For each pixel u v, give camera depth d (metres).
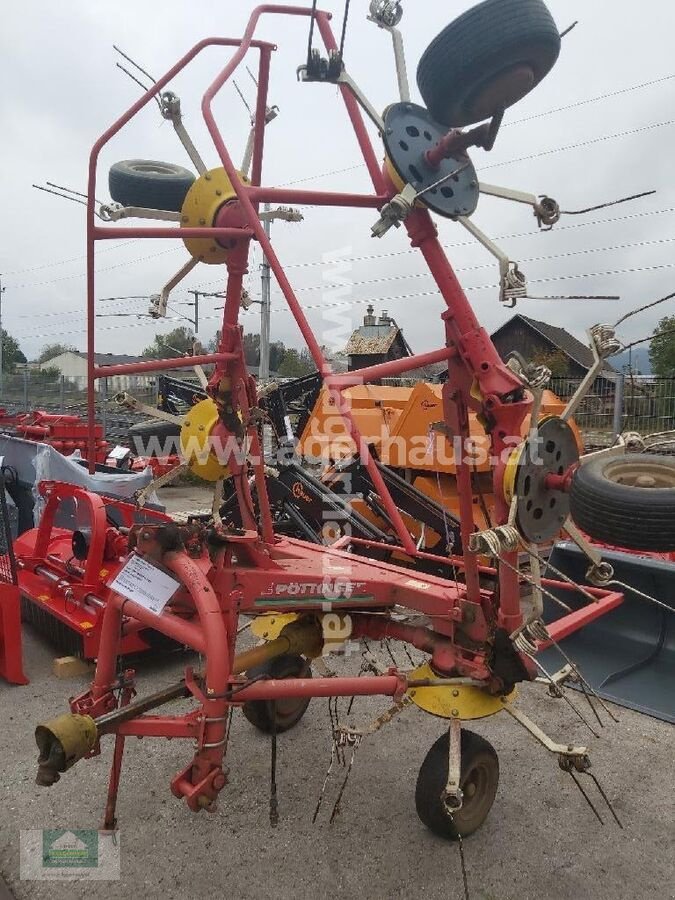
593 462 2.53
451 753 2.67
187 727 2.54
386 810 3.21
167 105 2.85
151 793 3.27
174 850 2.89
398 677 2.83
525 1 2.19
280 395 6.54
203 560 2.92
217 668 2.52
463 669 2.93
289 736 3.85
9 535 4.44
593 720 4.14
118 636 2.94
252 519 3.19
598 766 3.63
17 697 4.26
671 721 4.11
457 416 2.80
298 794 3.31
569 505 2.61
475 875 2.78
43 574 5.09
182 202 3.17
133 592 2.79
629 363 5.05
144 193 3.08
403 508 5.99
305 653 3.44
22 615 5.36
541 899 2.67
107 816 2.89
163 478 3.20
